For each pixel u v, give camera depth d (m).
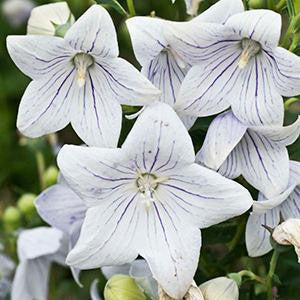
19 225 0.57
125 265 0.44
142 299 0.41
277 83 0.38
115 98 0.38
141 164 0.37
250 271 0.43
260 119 0.38
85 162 0.37
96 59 0.38
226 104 0.39
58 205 0.45
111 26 0.36
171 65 0.39
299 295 0.47
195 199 0.38
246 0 0.42
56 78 0.39
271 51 0.37
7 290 0.57
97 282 0.51
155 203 0.39
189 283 0.38
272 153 0.40
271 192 0.40
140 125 0.36
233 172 0.40
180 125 0.36
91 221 0.38
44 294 0.53
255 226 0.40
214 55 0.39
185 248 0.38
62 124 0.39
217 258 0.48
